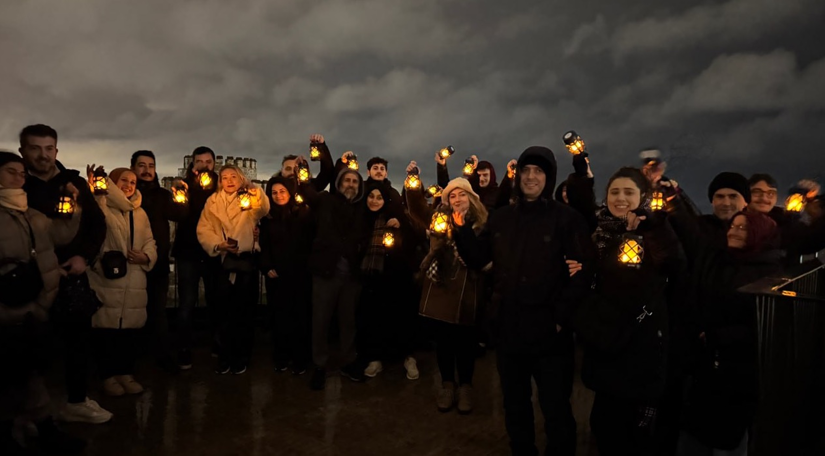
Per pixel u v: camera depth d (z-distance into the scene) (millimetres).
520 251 2912
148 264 4465
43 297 3209
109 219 4238
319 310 4676
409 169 5375
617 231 2828
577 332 2709
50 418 3361
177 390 4578
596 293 2740
